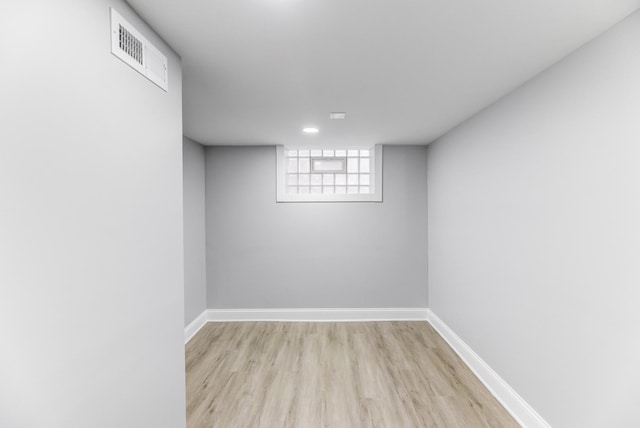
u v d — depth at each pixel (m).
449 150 3.61
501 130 2.51
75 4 1.02
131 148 1.33
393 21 1.46
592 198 1.66
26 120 0.85
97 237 1.12
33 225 0.87
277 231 4.40
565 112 1.83
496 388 2.57
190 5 1.32
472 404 2.50
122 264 1.26
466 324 3.18
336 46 1.68
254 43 1.65
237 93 2.37
